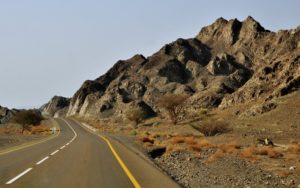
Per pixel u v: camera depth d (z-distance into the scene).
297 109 63.50
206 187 12.28
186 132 61.91
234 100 92.94
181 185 11.62
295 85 77.25
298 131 49.22
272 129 53.62
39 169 15.27
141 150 27.36
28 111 87.56
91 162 18.12
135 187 11.10
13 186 11.18
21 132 78.69
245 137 43.44
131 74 185.62
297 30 159.12
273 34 184.50
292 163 20.02
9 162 17.97
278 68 92.25
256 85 91.06
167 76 170.38
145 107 128.62
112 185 11.41
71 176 13.27
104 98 160.88
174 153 25.50
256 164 19.47
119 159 19.72
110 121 129.00
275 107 69.12
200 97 112.88
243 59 176.25
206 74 166.38
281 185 13.27
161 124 90.00
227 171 16.55
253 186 12.80
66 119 162.12
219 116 81.88
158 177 13.20
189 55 192.50
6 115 158.75
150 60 189.88
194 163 19.86
